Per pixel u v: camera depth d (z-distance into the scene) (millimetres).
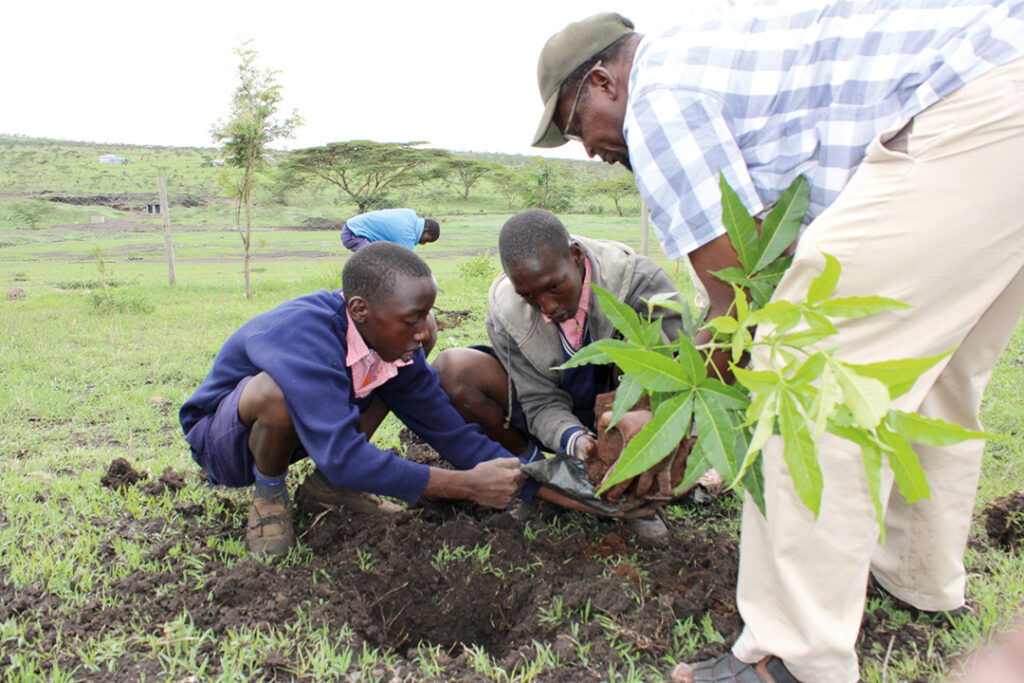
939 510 2328
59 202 68938
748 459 1281
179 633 2338
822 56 1897
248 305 11508
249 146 15398
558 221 2746
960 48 1741
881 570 2535
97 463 3744
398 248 2682
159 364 6047
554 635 2477
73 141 162625
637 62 2066
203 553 2770
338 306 2826
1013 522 2900
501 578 2766
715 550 2850
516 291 2812
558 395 3211
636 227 39531
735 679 2082
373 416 3262
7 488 3346
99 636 2354
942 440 1263
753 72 1935
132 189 81438
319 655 2275
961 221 1738
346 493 3111
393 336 2686
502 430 3471
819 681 1969
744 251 1814
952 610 2471
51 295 12312
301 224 56125
